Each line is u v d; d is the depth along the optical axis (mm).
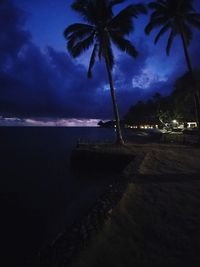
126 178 9547
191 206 6508
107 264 3893
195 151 19578
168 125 62344
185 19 24062
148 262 3936
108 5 22047
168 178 9695
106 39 23031
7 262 7551
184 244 4492
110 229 5148
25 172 25094
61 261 3957
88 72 23750
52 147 52188
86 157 22531
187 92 33188
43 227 10430
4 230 10203
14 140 77000
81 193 15602
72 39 22656
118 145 24531
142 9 21547
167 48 26391
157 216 5832
